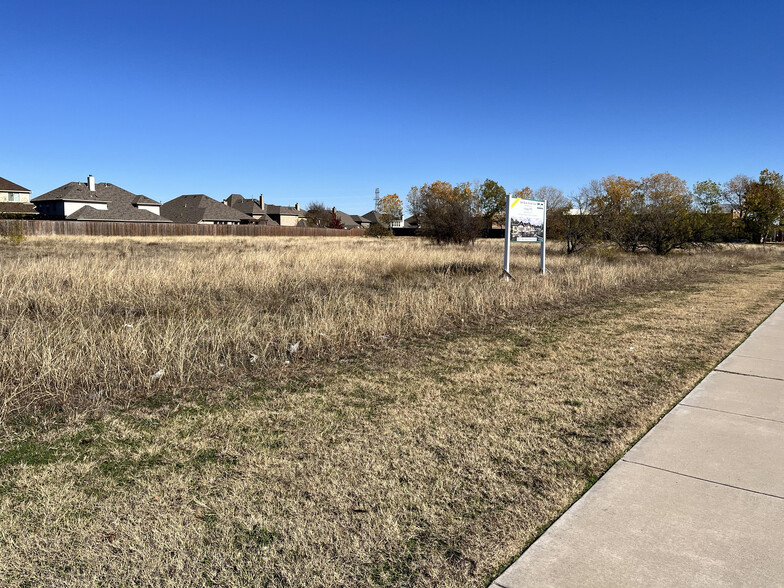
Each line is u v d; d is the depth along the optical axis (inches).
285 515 121.5
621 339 306.8
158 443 159.3
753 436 165.8
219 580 100.1
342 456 151.6
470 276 579.8
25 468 141.9
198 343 270.4
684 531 115.0
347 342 293.7
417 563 105.7
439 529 117.0
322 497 129.4
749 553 107.3
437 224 1326.3
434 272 622.5
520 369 243.0
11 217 1300.4
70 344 245.6
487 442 161.8
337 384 219.5
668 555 106.9
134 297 417.7
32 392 197.6
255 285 483.5
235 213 3442.4
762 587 97.3
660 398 201.8
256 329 305.4
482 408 191.2
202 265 593.9
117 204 2815.0
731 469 143.8
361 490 132.7
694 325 348.2
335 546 110.6
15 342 237.9
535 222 595.5
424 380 225.6
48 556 106.0
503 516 122.0
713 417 181.6
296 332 302.8
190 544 110.5
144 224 2144.4
